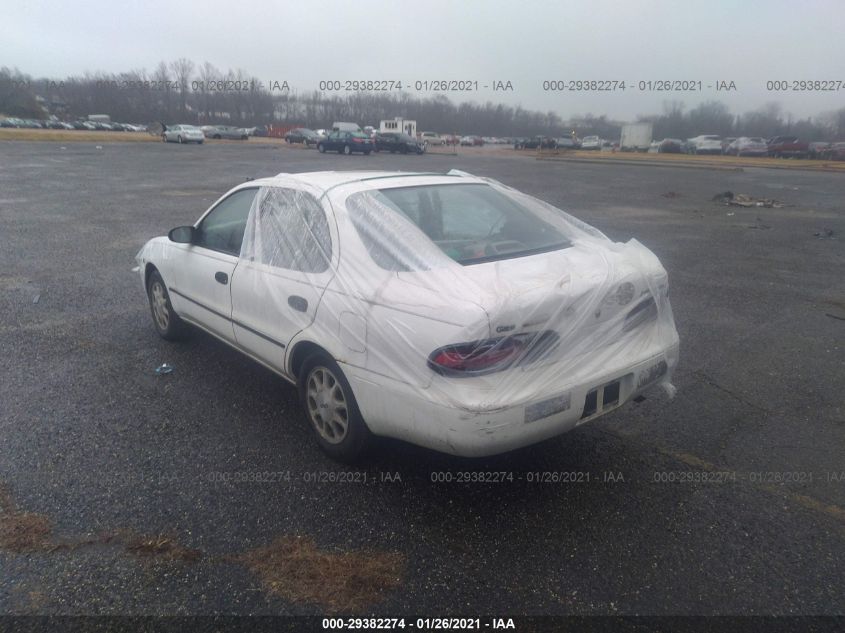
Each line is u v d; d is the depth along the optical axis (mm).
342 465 3541
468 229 3668
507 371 2854
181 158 29688
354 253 3314
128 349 5242
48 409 4152
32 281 7359
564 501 3238
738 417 4168
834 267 8828
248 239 4090
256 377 4707
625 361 3254
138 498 3215
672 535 2980
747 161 40594
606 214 14266
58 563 2758
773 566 2779
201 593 2604
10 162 24859
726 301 6953
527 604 2564
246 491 3283
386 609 2537
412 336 2908
